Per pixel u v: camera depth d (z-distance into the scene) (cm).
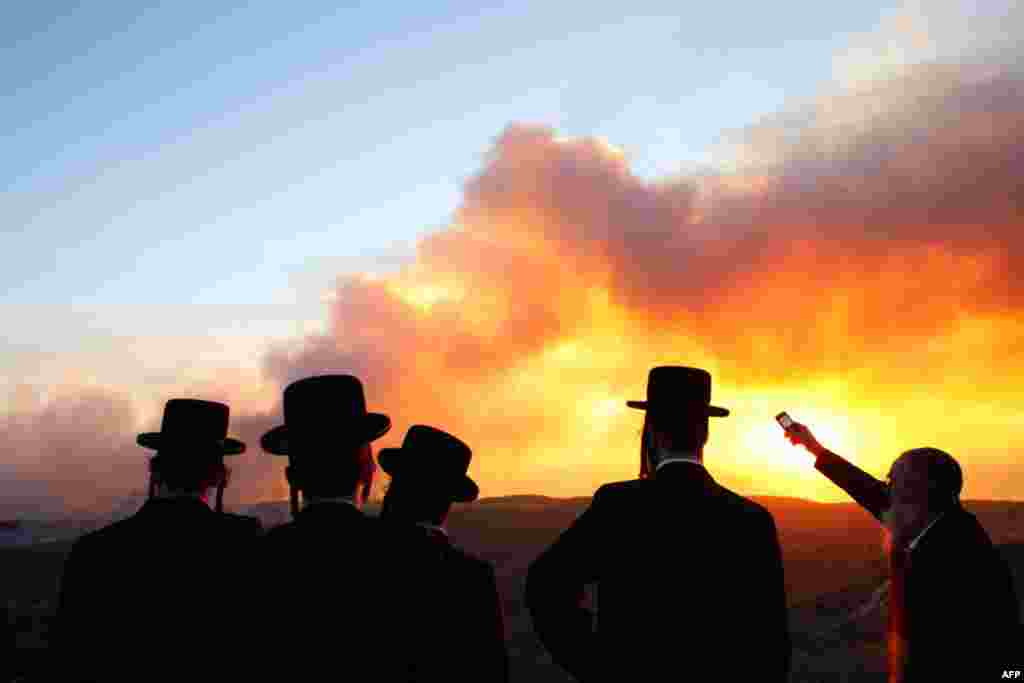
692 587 423
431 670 394
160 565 431
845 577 2233
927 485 508
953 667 480
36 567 2667
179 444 456
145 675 419
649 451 468
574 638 432
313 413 403
